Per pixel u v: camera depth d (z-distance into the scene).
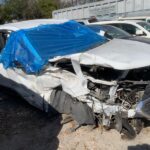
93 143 4.84
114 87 4.89
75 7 22.94
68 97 5.36
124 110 4.86
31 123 5.75
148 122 5.20
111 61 4.86
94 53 5.29
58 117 5.78
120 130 4.88
